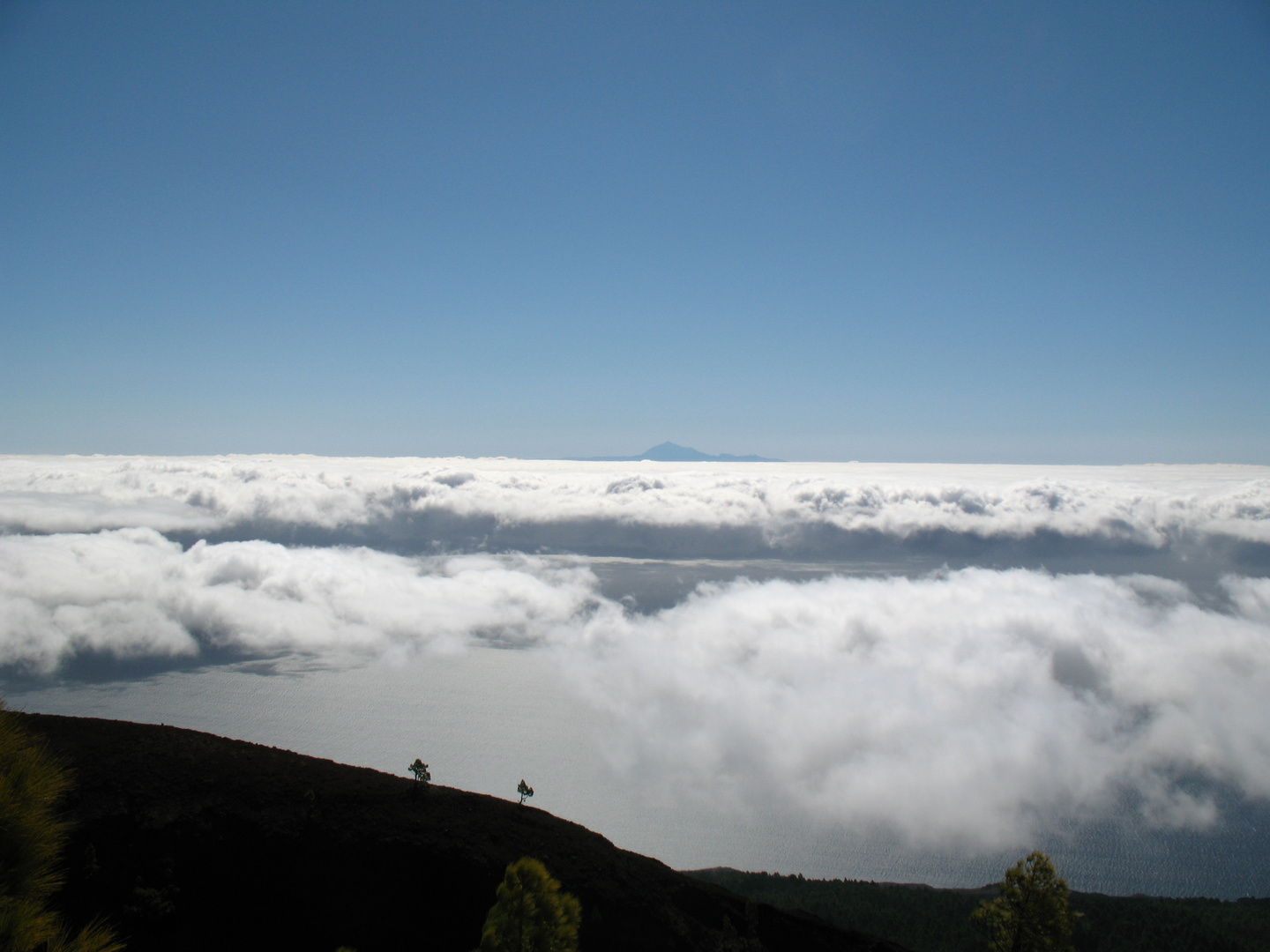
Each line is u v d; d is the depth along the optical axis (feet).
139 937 85.51
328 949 89.76
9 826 18.26
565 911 60.03
